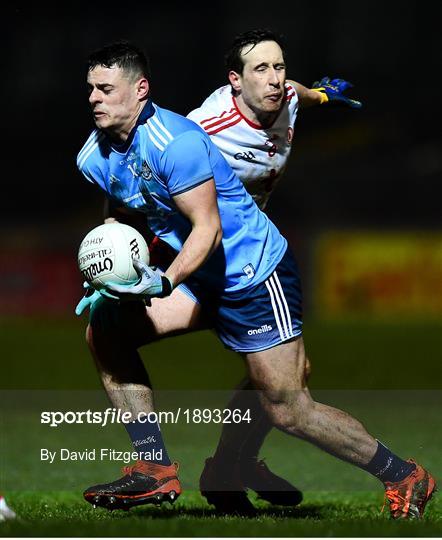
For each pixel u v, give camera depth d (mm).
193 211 18094
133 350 19781
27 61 110625
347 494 25906
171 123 18281
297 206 96812
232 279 19125
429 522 17875
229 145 20609
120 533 15578
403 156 104188
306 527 16359
